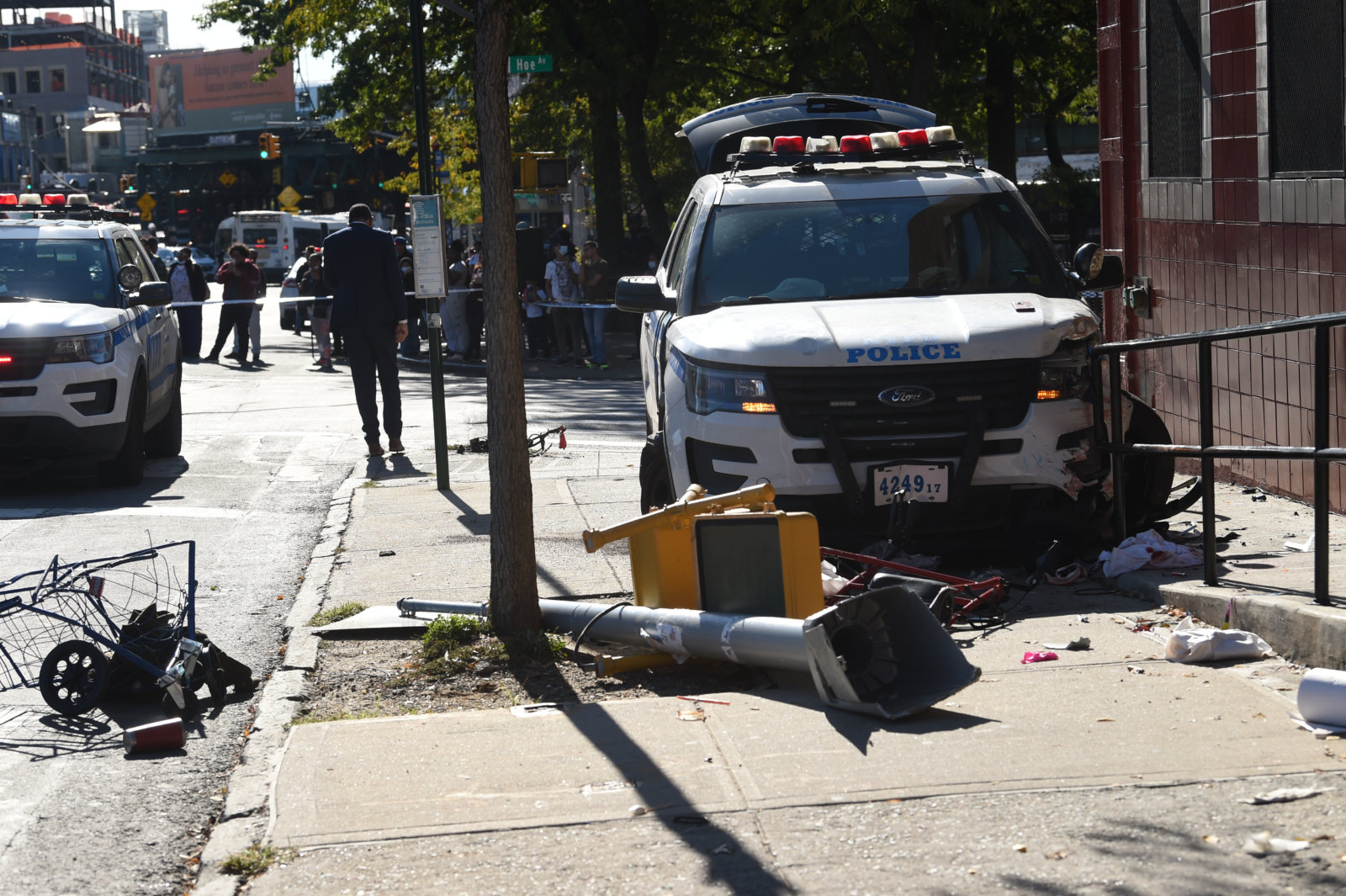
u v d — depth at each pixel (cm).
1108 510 777
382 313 1280
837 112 1150
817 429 725
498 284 645
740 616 583
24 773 513
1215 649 569
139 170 9000
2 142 9419
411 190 3644
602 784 459
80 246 1312
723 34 2975
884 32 2291
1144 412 797
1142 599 690
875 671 543
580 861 400
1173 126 1049
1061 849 391
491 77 628
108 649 627
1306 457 584
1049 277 834
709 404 750
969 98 2880
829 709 526
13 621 735
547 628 671
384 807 446
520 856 405
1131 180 1123
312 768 482
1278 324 601
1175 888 364
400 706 573
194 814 471
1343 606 568
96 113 12719
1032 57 2825
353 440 1478
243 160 8638
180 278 2633
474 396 1917
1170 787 431
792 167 902
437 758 489
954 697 536
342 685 606
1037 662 581
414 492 1097
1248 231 941
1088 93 3397
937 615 634
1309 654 553
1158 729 484
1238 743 466
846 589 672
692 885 381
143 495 1165
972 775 449
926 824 413
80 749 542
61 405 1153
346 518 1000
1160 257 1079
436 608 690
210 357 2644
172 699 577
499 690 591
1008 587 714
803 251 841
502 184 634
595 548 622
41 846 445
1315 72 852
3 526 1027
